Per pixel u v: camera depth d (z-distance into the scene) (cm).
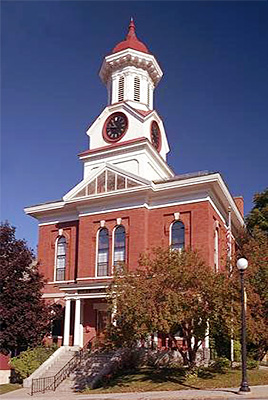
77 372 2600
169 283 2167
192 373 2302
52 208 3672
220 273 2261
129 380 2347
